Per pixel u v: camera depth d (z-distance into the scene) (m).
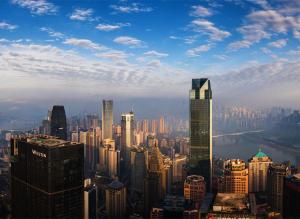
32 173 87.81
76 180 87.44
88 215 125.94
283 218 118.50
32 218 88.94
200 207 139.75
